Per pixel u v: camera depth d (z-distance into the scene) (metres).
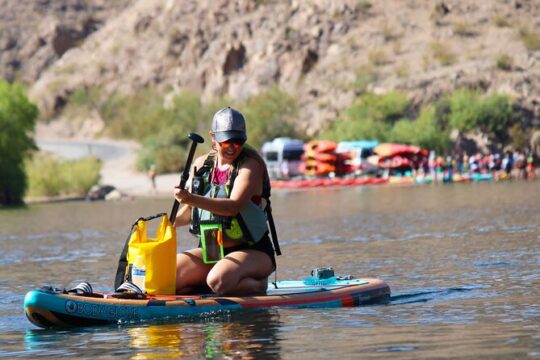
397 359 17.34
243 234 23.48
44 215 97.00
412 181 142.12
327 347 18.69
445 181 140.25
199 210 23.86
